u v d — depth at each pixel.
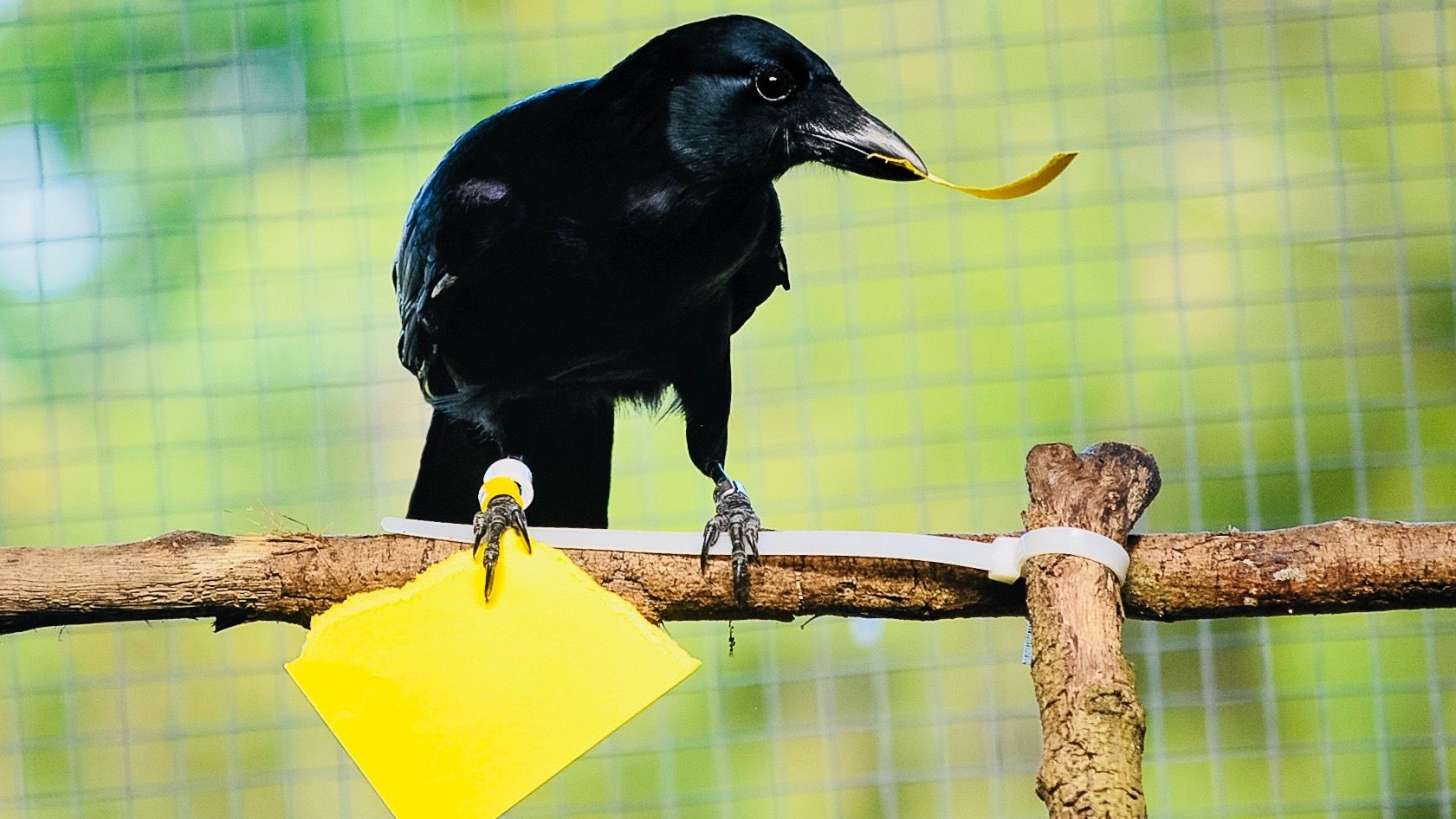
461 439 8.04
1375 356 12.02
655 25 12.11
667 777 11.16
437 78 12.06
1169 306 11.60
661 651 5.22
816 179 11.79
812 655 11.31
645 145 6.86
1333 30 12.27
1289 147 12.45
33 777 11.09
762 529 6.06
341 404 11.78
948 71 12.07
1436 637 10.95
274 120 12.02
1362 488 11.65
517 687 5.18
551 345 7.40
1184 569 5.50
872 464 11.64
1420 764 10.98
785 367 11.77
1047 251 11.88
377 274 11.91
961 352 11.77
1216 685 11.11
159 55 12.03
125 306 11.83
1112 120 12.13
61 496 11.60
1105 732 4.56
